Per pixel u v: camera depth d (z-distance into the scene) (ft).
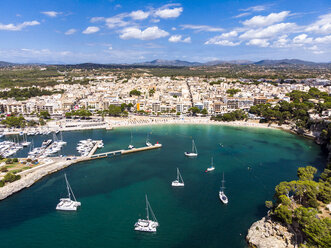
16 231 447.01
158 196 561.43
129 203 533.14
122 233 437.99
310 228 362.12
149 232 437.99
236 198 546.67
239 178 647.56
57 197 563.07
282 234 394.73
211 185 610.65
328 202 451.94
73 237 429.79
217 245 406.82
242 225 455.63
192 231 441.27
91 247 406.41
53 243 415.85
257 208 507.71
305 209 396.37
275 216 442.09
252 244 398.62
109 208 515.09
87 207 519.60
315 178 641.40
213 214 489.67
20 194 579.48
